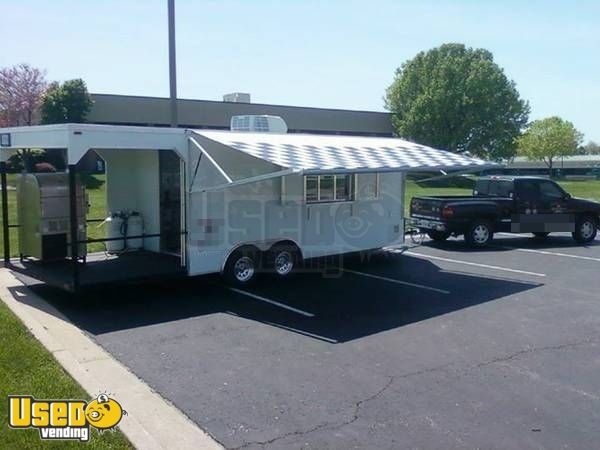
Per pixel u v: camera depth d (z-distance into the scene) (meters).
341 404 5.34
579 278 11.03
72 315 8.16
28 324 7.30
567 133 93.25
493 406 5.32
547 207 15.66
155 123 41.53
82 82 37.84
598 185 52.84
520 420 5.05
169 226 10.22
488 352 6.80
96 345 6.86
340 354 6.69
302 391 5.62
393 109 57.22
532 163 102.38
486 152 55.62
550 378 6.02
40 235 9.26
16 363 5.83
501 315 8.40
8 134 9.40
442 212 14.75
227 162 9.50
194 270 9.28
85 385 5.44
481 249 14.68
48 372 5.62
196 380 5.86
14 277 10.17
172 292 9.59
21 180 9.64
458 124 54.16
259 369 6.19
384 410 5.22
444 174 12.50
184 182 9.05
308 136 11.08
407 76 56.41
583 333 7.57
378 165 9.20
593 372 6.20
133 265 9.47
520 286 10.30
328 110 50.56
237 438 4.68
